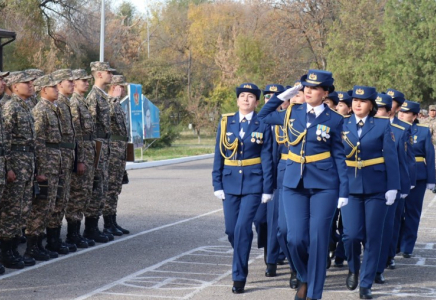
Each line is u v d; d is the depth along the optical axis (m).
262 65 56.75
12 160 8.88
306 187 7.22
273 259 8.77
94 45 47.19
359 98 8.14
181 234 11.86
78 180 10.49
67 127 9.89
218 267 9.24
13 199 8.91
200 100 56.06
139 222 13.18
